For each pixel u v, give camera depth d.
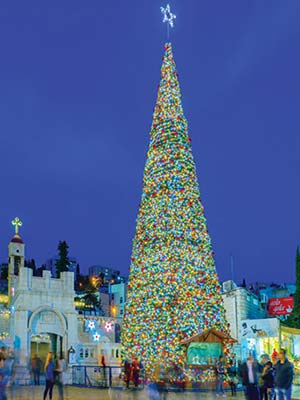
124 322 38.06
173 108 40.75
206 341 35.72
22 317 41.25
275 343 43.00
